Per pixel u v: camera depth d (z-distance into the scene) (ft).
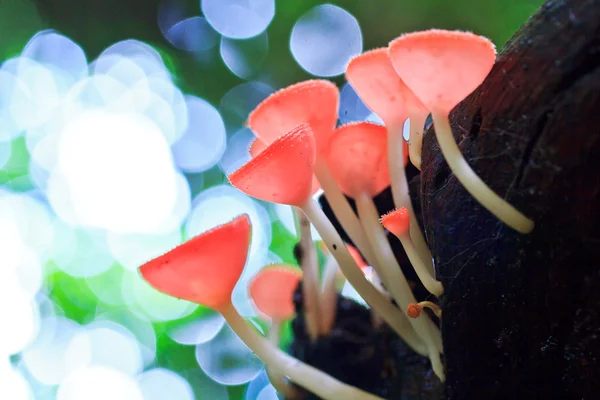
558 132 0.74
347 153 0.87
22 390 1.55
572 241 0.75
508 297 0.78
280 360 0.84
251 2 1.55
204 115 1.66
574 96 0.74
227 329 1.55
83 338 1.61
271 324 0.96
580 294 0.75
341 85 1.61
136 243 1.68
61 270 1.64
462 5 1.45
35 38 1.67
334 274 0.93
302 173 0.82
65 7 1.68
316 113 0.85
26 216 1.65
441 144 0.76
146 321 1.62
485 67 0.74
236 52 1.61
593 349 0.76
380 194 0.94
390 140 0.85
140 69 1.67
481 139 0.78
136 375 1.59
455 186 0.80
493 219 0.78
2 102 1.67
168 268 0.80
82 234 1.68
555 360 0.77
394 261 0.85
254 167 0.80
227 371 1.53
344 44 1.51
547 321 0.77
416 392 0.88
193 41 1.64
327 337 0.91
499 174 0.77
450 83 0.74
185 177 1.72
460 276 0.79
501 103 0.77
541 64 0.75
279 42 1.58
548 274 0.76
